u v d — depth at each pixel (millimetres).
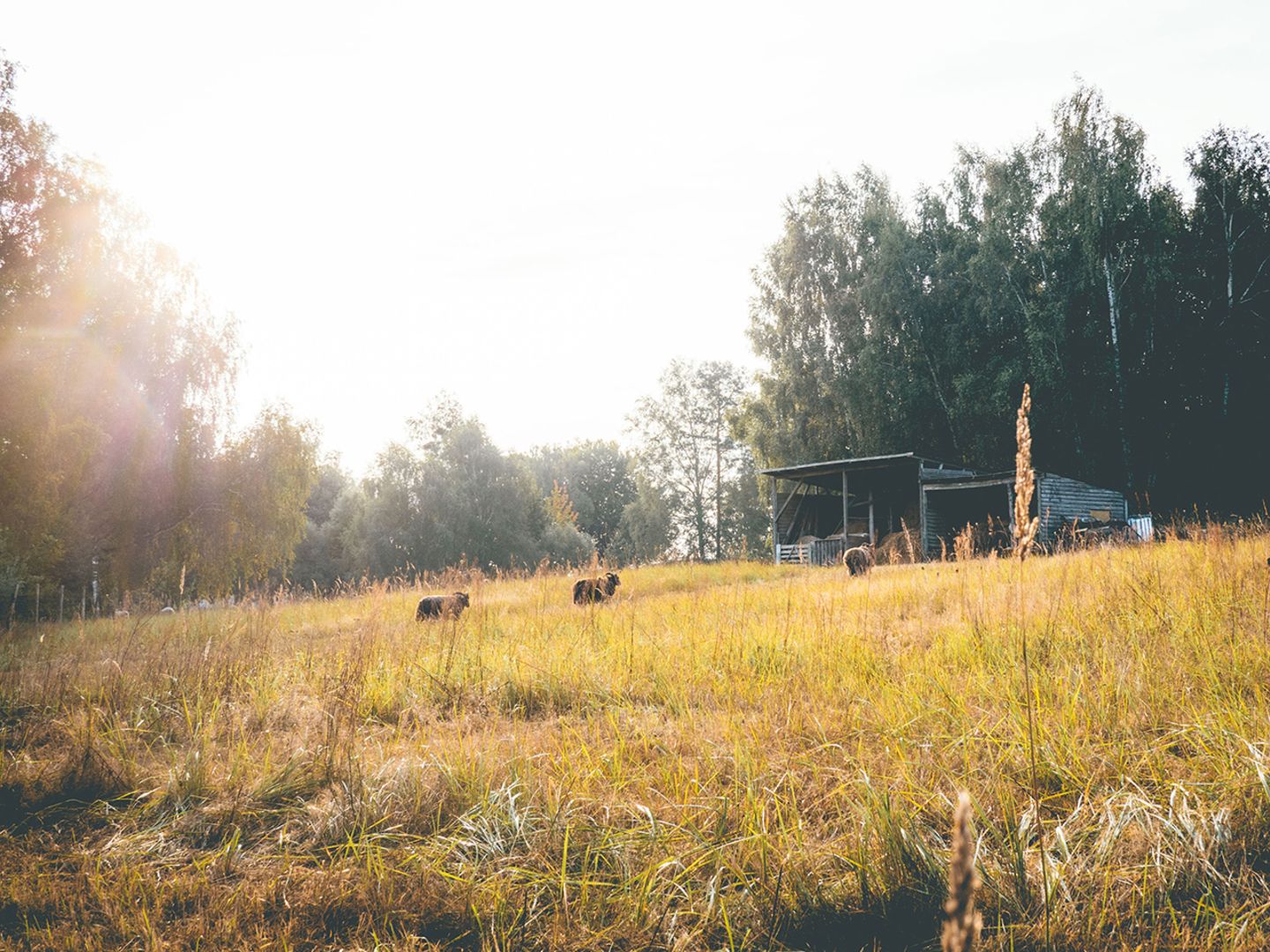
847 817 4176
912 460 28797
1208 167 34406
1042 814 4023
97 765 5449
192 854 4379
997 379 35312
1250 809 3658
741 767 4766
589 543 62594
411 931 3531
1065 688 5391
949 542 29906
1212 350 32969
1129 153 34219
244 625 10766
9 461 18344
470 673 7965
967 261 38719
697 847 3953
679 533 66312
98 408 25531
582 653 8352
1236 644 5855
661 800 4629
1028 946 3100
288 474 31203
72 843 4562
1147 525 23375
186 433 28422
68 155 22531
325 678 7766
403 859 4129
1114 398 34125
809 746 5258
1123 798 3977
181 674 7777
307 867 4195
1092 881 3410
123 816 4867
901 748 4836
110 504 26406
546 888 3787
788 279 42719
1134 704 5051
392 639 9711
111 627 13227
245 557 29922
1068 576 9453
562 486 87500
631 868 3893
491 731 6125
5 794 5133
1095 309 34875
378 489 54531
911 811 4117
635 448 66312
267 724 6715
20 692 7617
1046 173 37125
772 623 8852
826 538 33969
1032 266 37250
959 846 923
